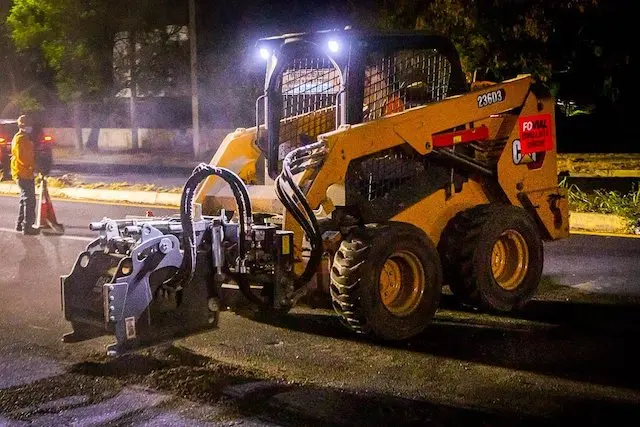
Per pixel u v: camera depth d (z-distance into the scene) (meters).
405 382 6.61
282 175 7.35
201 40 31.16
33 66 36.75
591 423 5.79
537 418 5.88
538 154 9.16
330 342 7.67
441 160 8.52
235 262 7.24
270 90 8.47
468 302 8.47
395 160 8.28
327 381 6.65
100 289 6.80
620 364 6.98
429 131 8.19
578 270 10.41
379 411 6.02
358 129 7.68
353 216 7.96
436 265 7.80
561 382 6.57
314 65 8.42
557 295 9.26
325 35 7.93
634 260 10.91
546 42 18.12
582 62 20.12
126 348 6.62
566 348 7.40
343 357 7.24
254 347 7.55
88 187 19.53
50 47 29.69
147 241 6.73
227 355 7.33
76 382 6.70
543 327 8.05
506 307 8.52
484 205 8.61
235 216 8.54
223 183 8.73
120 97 35.44
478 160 8.82
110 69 31.12
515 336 7.77
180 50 31.27
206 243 7.16
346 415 5.96
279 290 7.38
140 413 6.04
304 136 8.56
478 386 6.51
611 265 10.65
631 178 18.73
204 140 32.06
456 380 6.64
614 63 19.67
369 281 7.31
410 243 7.61
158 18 30.53
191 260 6.86
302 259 7.66
